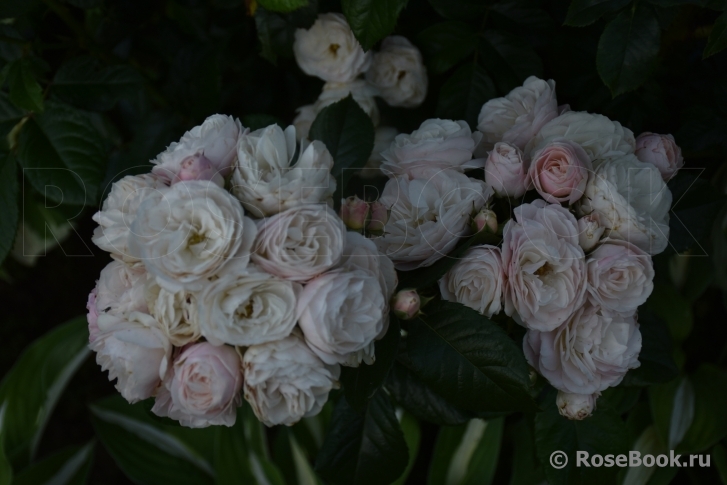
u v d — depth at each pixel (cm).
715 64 76
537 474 86
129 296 58
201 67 80
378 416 68
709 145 73
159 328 57
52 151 71
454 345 62
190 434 99
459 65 78
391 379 68
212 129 60
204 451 99
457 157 64
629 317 63
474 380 61
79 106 75
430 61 77
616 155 63
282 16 74
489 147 69
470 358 61
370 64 76
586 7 67
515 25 75
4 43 74
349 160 68
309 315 55
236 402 58
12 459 96
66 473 100
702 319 96
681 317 85
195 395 56
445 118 75
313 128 69
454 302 62
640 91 75
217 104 79
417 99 78
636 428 87
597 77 76
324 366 57
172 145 62
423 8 80
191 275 55
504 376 61
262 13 75
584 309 61
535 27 75
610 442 68
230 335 55
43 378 101
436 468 89
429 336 62
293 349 56
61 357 103
